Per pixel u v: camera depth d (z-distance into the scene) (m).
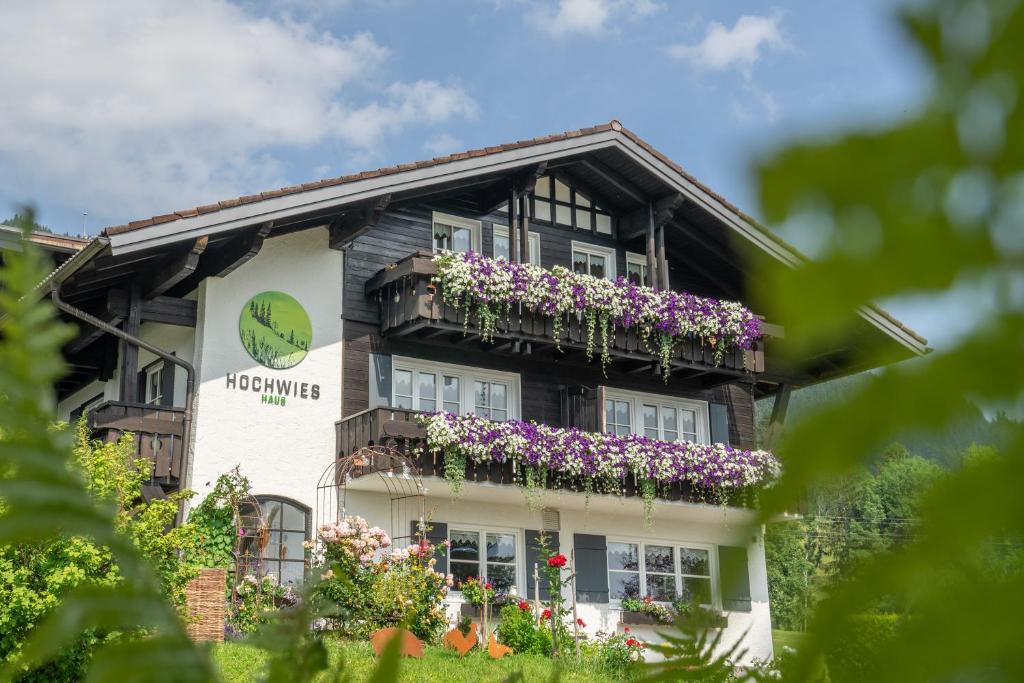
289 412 14.75
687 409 18.47
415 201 16.48
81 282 13.54
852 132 0.29
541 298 15.78
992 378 0.30
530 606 15.06
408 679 10.33
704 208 17.58
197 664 0.44
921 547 0.32
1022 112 0.28
